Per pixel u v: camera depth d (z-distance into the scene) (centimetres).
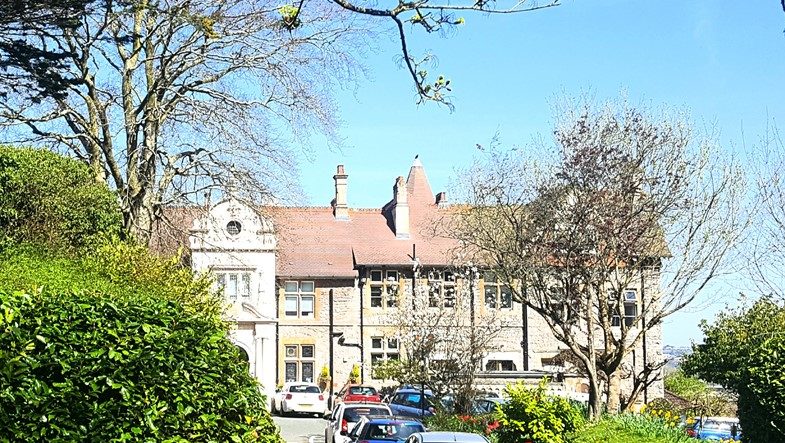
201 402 978
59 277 2041
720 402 4319
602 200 3012
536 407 2269
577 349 2980
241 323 5059
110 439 920
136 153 2947
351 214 5800
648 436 2336
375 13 859
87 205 2636
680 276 3000
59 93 2527
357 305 5478
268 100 2894
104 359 943
